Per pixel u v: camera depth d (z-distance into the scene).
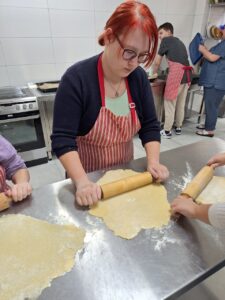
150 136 0.96
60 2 2.24
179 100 2.79
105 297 0.45
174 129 3.12
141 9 0.63
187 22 3.05
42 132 2.24
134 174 0.84
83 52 2.57
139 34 0.63
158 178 0.79
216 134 2.99
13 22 2.14
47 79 2.51
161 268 0.51
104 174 0.85
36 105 2.07
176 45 2.52
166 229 0.62
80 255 0.54
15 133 2.15
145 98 0.93
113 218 0.65
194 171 0.88
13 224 0.62
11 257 0.53
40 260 0.53
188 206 0.64
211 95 2.68
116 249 0.56
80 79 0.78
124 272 0.50
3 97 2.02
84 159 0.99
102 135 0.89
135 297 0.45
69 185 0.78
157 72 2.87
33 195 0.73
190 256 0.54
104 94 0.83
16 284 0.47
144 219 0.65
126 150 1.01
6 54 2.23
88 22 2.45
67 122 0.80
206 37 3.09
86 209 0.68
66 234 0.59
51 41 2.36
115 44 0.68
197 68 3.01
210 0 2.84
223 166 0.89
